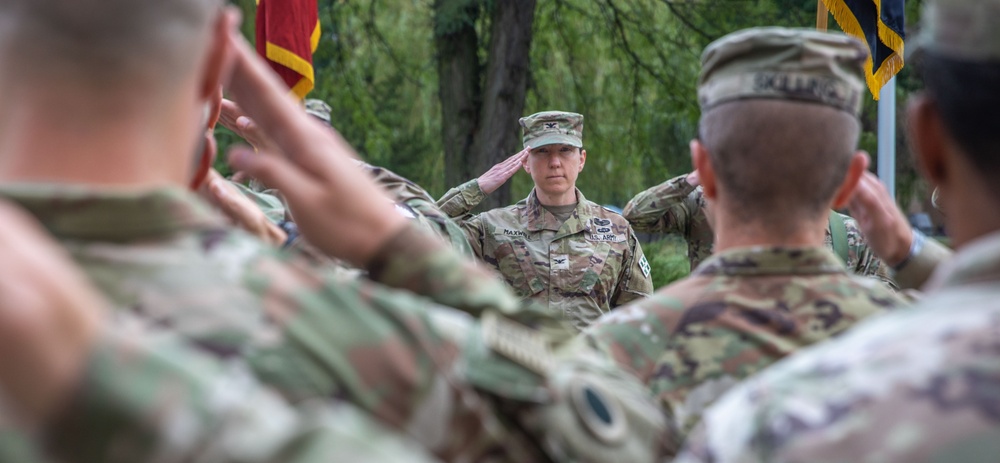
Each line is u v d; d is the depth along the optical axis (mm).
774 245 3750
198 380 1338
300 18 10250
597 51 27438
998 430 1726
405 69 28156
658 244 27781
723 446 2010
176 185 2004
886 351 1921
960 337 1865
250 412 1355
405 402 2023
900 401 1820
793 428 1902
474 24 24078
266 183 2549
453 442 2096
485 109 23266
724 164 3760
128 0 1834
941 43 2092
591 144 27688
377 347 2023
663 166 27766
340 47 27125
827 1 10852
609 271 12758
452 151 24016
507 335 2299
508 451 2176
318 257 4434
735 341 3668
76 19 1801
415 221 5848
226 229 2049
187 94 1996
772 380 2031
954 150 2107
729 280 3773
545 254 12703
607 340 3775
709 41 26234
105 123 1861
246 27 23844
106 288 1821
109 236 1868
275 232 4113
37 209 1817
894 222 4289
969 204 2111
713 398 3611
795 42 3662
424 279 2473
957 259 2029
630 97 27672
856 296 3742
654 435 2562
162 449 1280
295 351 1910
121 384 1268
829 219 9578
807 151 3658
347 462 1358
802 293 3711
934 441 1752
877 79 10781
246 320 1886
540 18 27438
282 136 2523
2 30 1832
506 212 13055
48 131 1838
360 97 27438
